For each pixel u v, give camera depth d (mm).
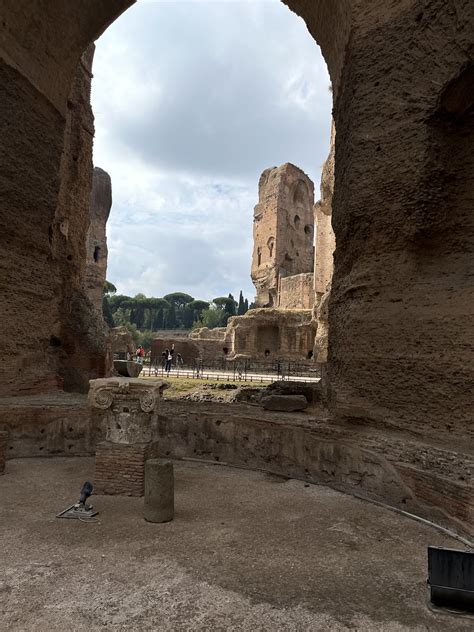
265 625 4312
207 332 53938
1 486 8773
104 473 8477
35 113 13945
